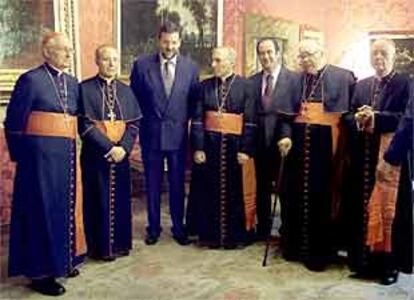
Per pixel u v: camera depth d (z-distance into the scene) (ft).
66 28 14.79
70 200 10.76
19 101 10.19
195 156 12.80
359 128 10.80
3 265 11.48
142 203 15.46
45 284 10.50
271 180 13.07
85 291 10.53
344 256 12.25
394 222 10.62
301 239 11.67
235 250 12.72
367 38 16.72
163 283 10.91
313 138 11.41
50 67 10.53
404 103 10.39
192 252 12.62
